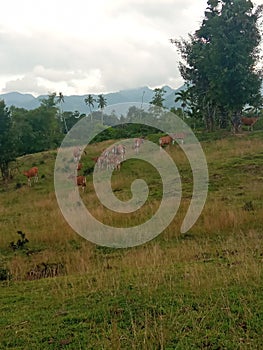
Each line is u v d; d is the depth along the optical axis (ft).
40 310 20.30
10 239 38.91
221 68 92.99
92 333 16.94
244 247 28.68
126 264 27.99
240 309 17.69
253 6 94.63
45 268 29.60
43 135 178.60
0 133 85.76
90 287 22.82
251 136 89.81
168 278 22.88
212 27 95.30
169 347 15.12
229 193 50.47
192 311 17.94
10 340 16.94
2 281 27.30
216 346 15.03
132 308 18.89
